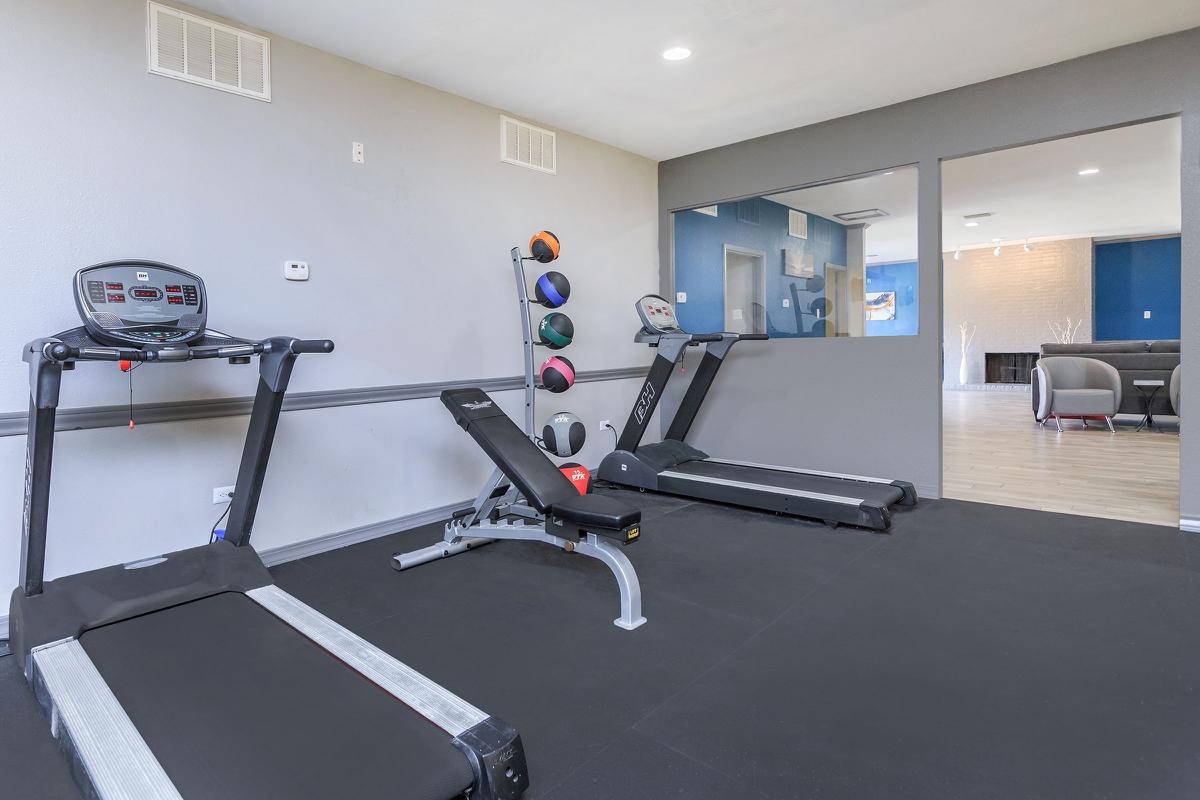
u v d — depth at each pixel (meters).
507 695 2.01
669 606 2.68
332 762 1.38
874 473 4.55
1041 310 10.98
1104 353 7.57
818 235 4.96
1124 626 2.40
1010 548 3.30
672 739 1.77
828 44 3.41
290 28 3.13
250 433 2.64
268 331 3.19
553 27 3.16
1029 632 2.37
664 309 4.70
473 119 4.09
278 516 3.27
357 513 3.57
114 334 2.24
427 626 2.51
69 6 2.58
